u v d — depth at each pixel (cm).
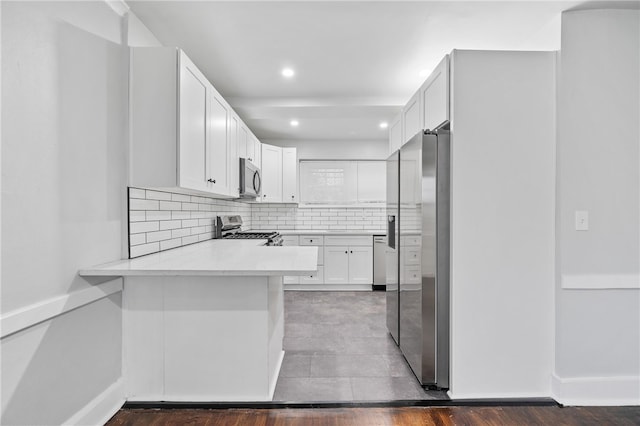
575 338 193
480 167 194
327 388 204
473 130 193
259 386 187
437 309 204
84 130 161
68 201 151
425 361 204
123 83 191
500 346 196
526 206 195
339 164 523
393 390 203
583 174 193
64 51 148
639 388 193
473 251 194
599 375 194
